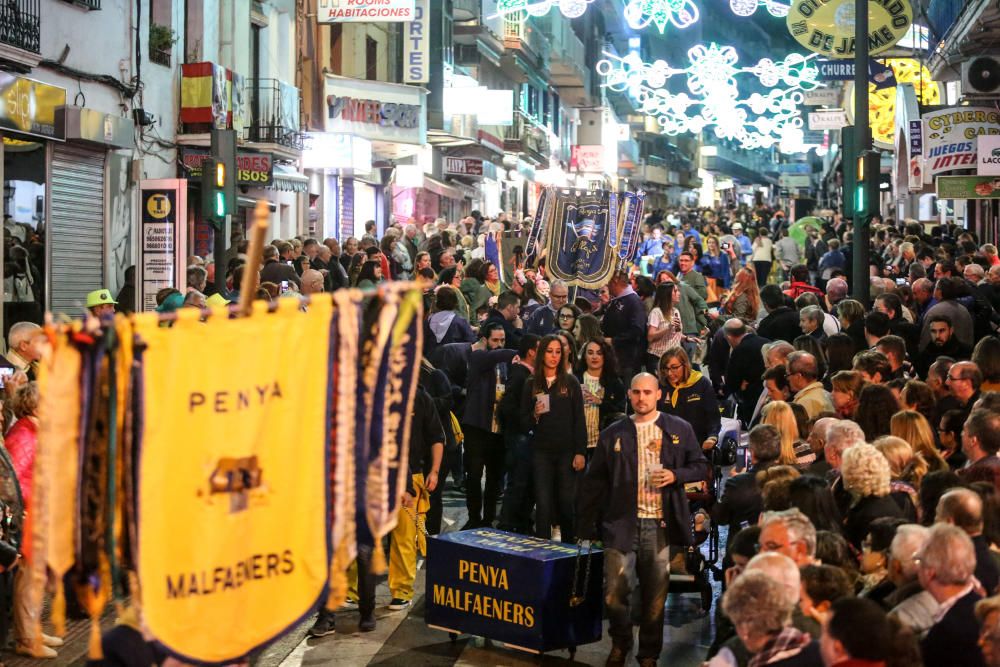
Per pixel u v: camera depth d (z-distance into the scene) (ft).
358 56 115.55
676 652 28.94
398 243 77.71
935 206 154.30
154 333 14.61
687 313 57.62
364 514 15.92
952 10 92.38
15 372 32.09
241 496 15.01
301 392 15.29
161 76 78.43
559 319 47.96
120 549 14.78
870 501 23.34
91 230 69.51
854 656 15.01
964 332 45.65
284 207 100.22
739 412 44.11
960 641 17.51
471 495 38.68
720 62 151.74
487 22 154.40
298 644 29.53
